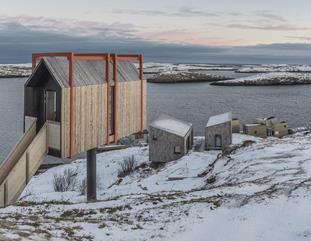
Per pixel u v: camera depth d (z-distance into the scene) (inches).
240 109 4731.8
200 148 2084.2
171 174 1537.9
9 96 6515.8
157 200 885.8
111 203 890.7
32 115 754.8
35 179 1875.0
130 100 922.7
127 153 2209.6
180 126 2073.1
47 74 725.9
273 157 1316.4
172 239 621.0
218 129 2012.8
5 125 3644.2
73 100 730.8
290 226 625.9
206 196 888.3
